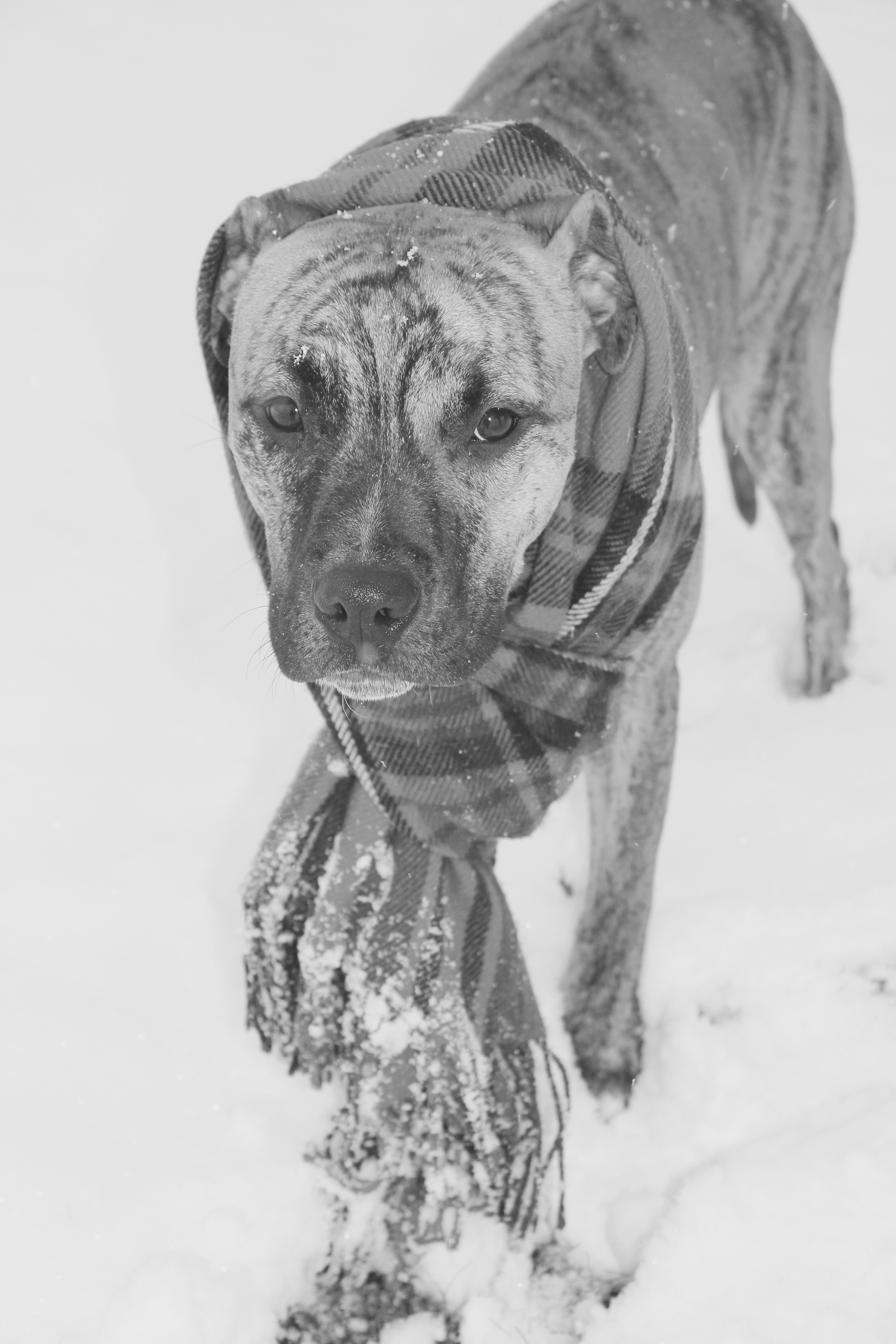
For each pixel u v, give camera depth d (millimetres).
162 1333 1213
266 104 2541
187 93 2588
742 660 1603
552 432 1196
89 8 2902
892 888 1419
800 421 1536
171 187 2314
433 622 1150
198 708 1562
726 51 1488
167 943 1400
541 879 1450
